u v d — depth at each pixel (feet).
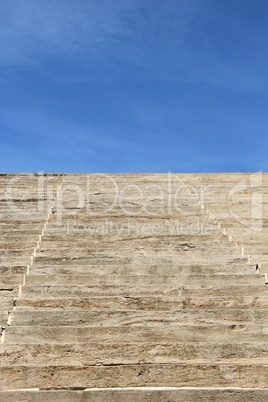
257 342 26.86
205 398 23.61
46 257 34.30
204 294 30.55
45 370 24.79
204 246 36.86
